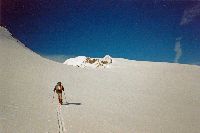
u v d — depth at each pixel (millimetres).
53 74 28125
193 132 18516
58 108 18531
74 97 21859
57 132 15023
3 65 25016
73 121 16656
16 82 21672
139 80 34781
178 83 37594
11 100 17906
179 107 24391
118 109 20562
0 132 13898
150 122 18875
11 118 15602
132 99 24250
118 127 16891
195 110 24297
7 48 31188
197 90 34500
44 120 16188
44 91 21594
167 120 20031
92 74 33281
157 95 27797
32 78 24188
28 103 18156
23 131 14492
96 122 17078
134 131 16734
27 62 29281
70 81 27141
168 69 59719
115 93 25484
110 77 33406
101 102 21656
